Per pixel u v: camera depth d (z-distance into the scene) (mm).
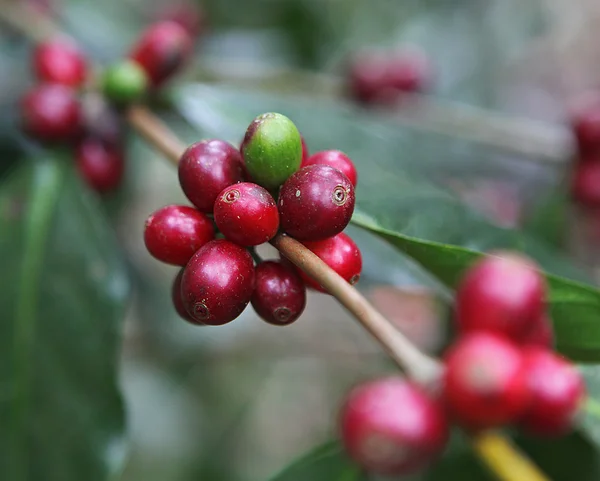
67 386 279
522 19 670
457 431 287
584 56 718
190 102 319
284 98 352
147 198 521
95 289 290
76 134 318
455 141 401
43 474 271
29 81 395
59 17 438
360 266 211
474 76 650
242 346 512
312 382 631
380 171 290
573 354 255
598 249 433
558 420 243
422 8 666
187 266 201
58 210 301
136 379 497
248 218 199
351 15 647
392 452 235
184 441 520
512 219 462
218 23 561
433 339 397
